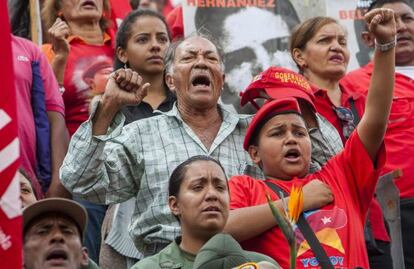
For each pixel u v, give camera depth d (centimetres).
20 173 1502
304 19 2084
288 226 1184
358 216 1527
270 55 2055
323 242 1480
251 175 1639
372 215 1708
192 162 1480
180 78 1666
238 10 2055
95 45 2039
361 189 1544
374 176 1541
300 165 1562
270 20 2064
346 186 1541
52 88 1869
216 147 1648
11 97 1110
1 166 1098
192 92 1656
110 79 1502
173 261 1448
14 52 1847
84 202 1806
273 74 1656
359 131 1550
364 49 2138
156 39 1914
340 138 1736
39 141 1814
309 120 1684
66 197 1800
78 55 2011
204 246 1320
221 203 1458
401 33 2002
